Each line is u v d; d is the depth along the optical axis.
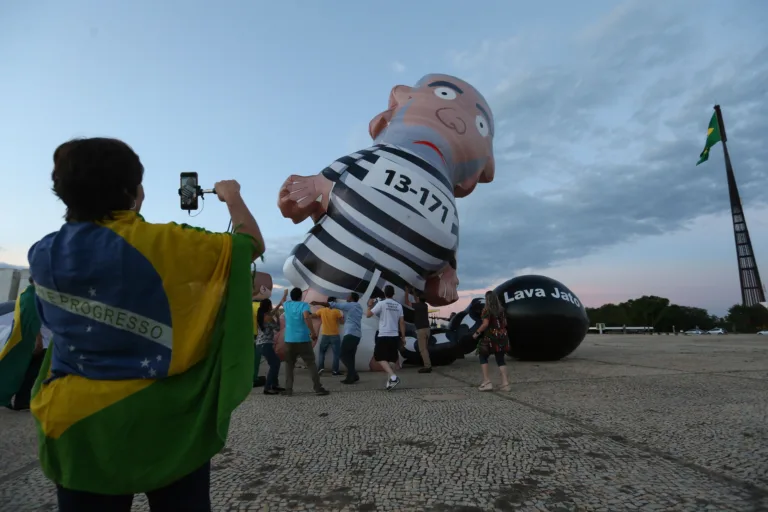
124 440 1.28
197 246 1.40
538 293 9.77
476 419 4.58
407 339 9.30
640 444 3.66
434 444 3.79
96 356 1.31
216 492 2.87
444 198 9.76
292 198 9.48
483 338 6.43
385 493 2.82
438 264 9.71
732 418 4.38
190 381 1.39
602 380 6.89
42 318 1.37
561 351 9.80
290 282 9.80
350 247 9.10
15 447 4.05
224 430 1.35
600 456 3.39
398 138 10.52
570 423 4.34
